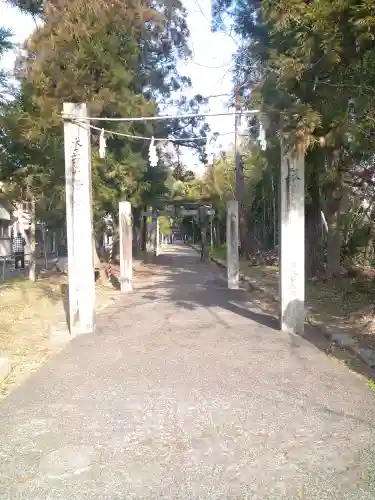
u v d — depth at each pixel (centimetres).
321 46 729
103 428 463
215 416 488
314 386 575
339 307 1075
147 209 3197
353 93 780
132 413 498
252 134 1465
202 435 445
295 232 868
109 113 1457
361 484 359
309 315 1008
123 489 357
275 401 527
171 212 3581
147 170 1938
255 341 809
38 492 354
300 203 865
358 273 1411
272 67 816
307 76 781
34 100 1280
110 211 1864
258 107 921
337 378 604
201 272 2256
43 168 1342
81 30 1277
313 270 1544
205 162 2280
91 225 895
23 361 704
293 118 775
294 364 670
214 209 3338
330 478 368
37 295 1262
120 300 1322
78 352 751
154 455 408
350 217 1681
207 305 1220
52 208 1521
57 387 584
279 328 912
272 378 607
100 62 1365
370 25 664
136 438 441
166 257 3591
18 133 1250
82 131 873
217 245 4478
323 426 461
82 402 532
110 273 1905
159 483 364
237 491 352
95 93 1385
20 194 1404
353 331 841
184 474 376
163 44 1806
